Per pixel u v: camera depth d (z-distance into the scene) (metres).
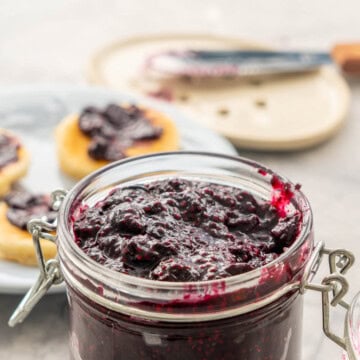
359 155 0.89
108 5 1.17
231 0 1.19
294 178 0.86
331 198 0.84
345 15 1.15
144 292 0.56
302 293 0.59
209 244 0.59
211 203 0.62
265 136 0.89
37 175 0.85
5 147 0.85
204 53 0.99
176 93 0.96
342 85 0.97
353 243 0.79
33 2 1.17
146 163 0.63
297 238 0.59
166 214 0.60
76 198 0.61
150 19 1.14
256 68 0.98
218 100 0.95
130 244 0.58
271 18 1.14
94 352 0.59
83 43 1.08
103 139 0.85
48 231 0.64
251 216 0.61
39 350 0.71
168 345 0.57
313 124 0.91
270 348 0.59
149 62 0.98
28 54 1.05
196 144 0.87
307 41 1.09
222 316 0.57
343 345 0.60
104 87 0.94
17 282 0.72
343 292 0.59
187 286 0.55
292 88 0.97
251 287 0.56
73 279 0.58
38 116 0.91
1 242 0.75
